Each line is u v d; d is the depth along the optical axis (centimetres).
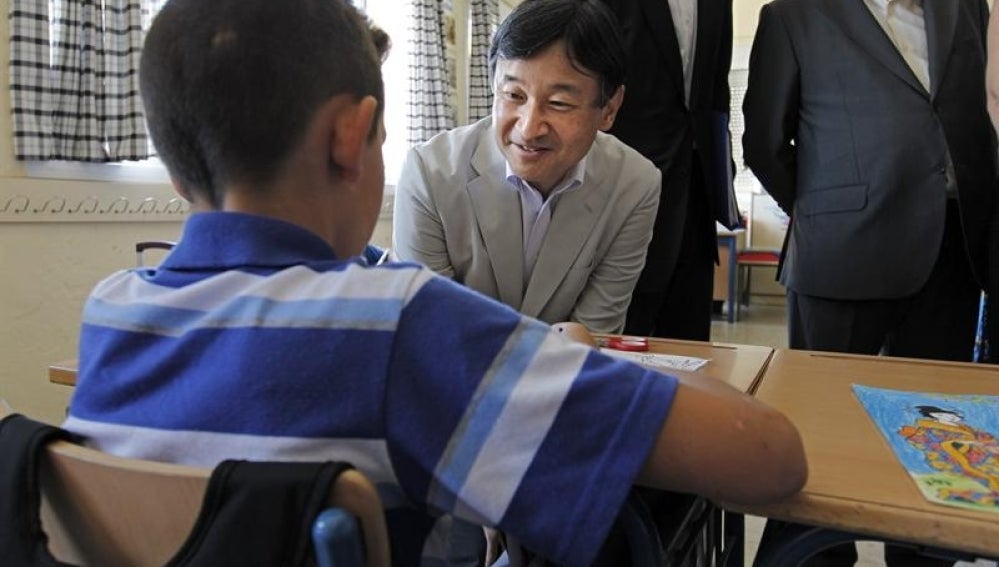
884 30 161
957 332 168
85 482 44
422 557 51
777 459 50
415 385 45
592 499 46
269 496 38
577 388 47
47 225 190
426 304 47
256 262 50
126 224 212
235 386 45
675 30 174
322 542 36
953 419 74
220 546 38
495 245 133
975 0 171
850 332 168
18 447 46
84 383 51
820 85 169
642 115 175
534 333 49
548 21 110
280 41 49
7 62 179
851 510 53
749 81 185
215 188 52
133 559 43
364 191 57
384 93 58
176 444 45
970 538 51
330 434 44
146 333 49
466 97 417
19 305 185
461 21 409
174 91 50
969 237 158
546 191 129
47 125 183
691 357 105
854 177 163
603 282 144
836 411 77
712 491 49
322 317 46
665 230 179
